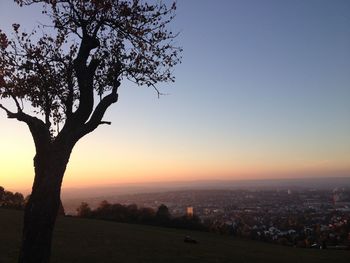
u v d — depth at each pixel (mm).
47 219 12820
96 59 14500
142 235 47906
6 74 14211
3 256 24688
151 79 15773
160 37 15578
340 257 43500
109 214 88125
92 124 14016
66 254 28344
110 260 27344
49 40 14922
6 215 53500
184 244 42219
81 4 14461
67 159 13469
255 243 57688
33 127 13445
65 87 15219
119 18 14945
